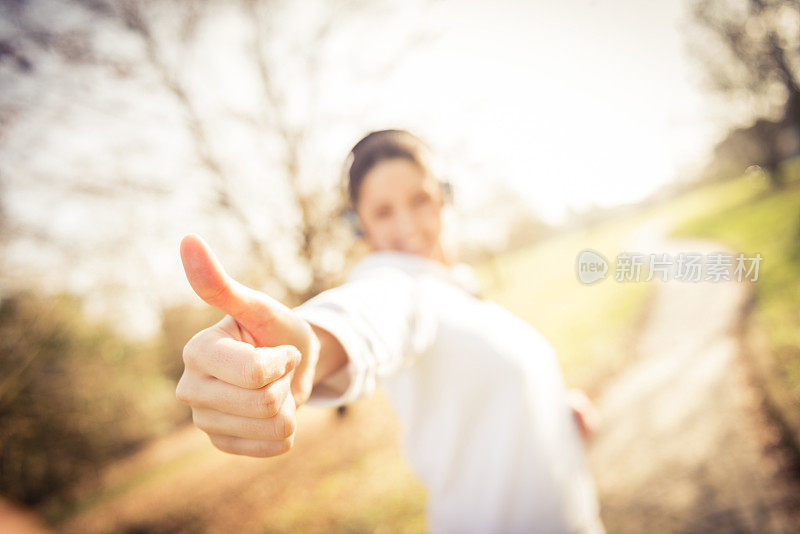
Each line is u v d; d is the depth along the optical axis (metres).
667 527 2.67
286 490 5.09
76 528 7.17
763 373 3.83
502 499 1.07
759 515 2.49
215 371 0.48
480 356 1.04
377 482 4.45
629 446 3.63
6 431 7.84
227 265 5.69
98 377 9.05
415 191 1.16
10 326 7.34
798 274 5.66
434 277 1.15
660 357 5.32
